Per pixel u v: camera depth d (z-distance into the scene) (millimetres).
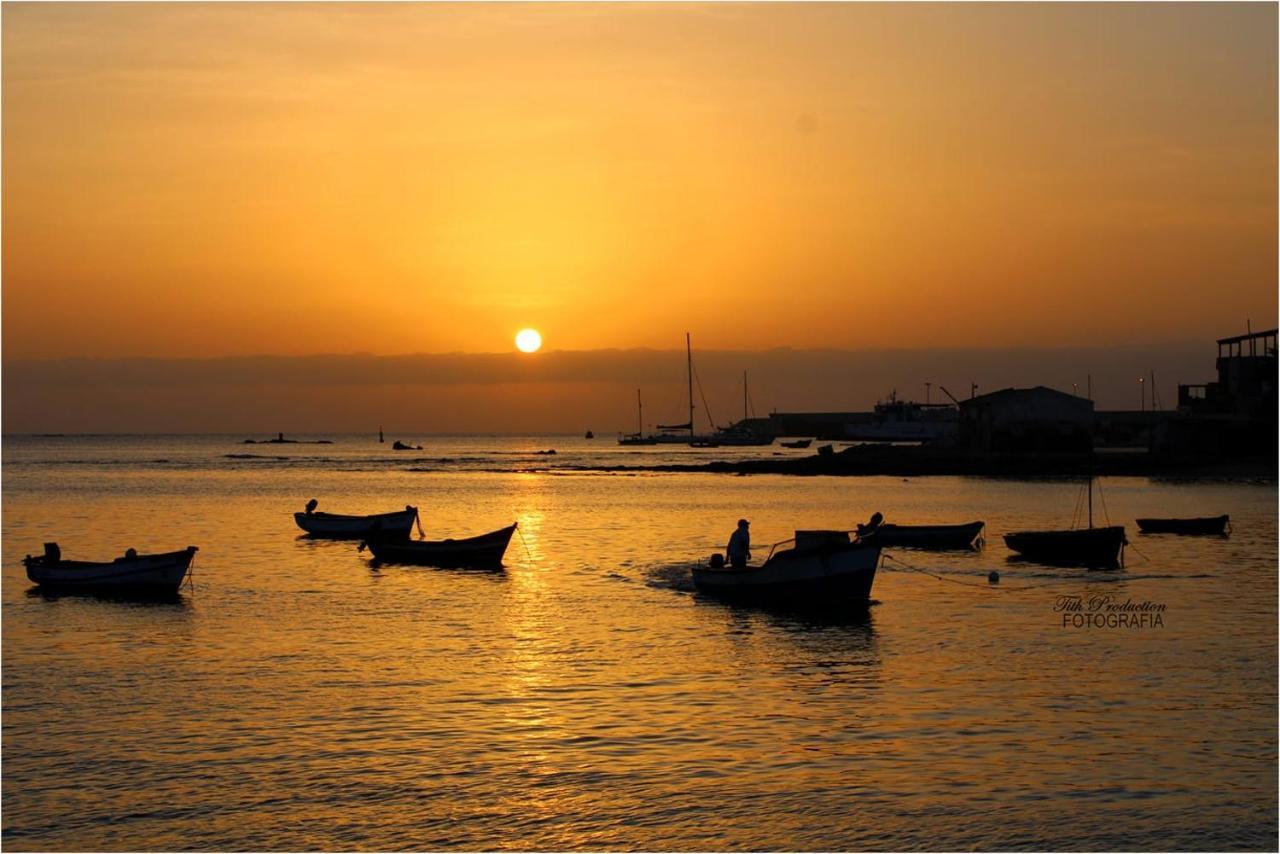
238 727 24484
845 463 136375
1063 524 71625
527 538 65125
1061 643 32781
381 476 149250
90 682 28484
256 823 19516
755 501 94938
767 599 40375
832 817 19641
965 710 25578
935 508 85062
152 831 19234
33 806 20188
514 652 31984
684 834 19109
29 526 74062
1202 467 117250
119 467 180500
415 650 32312
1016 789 20734
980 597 41344
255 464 194375
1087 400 132750
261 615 38250
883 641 33312
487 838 18984
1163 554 53969
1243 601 40000
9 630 35531
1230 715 25094
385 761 22328
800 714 25328
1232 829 19094
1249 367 123688
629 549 59125
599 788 20922
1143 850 18391
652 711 25641
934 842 18734
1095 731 23953
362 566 51969
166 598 42031
